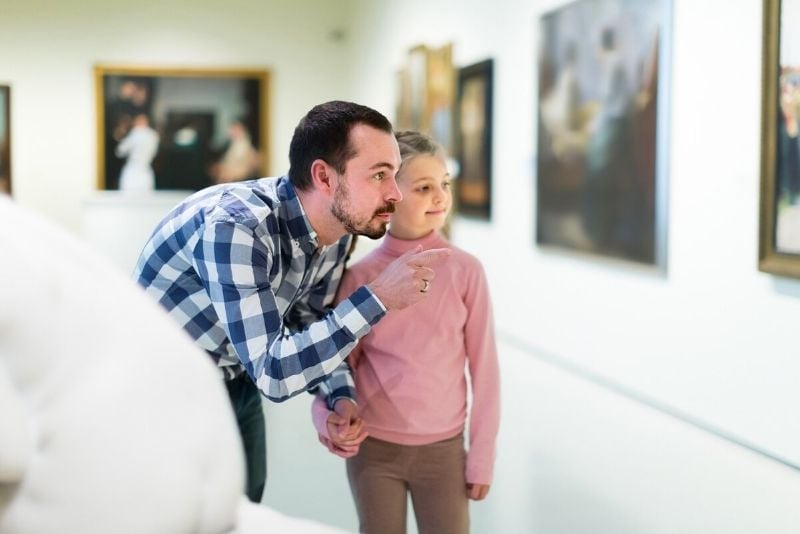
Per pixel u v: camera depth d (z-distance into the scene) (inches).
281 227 83.9
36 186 458.6
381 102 423.8
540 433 187.9
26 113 454.9
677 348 193.0
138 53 463.8
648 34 200.1
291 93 479.5
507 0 282.0
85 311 28.0
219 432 29.5
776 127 155.3
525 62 271.4
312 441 193.9
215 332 88.0
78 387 27.1
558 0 247.8
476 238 313.6
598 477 159.6
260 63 475.8
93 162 463.2
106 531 26.7
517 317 281.9
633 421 191.5
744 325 170.1
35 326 27.0
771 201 156.9
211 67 470.3
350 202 80.7
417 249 80.0
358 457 97.7
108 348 27.9
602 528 137.0
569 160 240.2
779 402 160.9
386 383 95.0
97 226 152.4
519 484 159.6
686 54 187.0
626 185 210.8
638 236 205.8
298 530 32.3
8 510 26.7
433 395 94.8
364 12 447.8
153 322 29.8
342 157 79.9
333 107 81.7
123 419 27.2
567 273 246.5
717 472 157.0
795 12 150.9
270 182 87.3
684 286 189.6
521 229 276.8
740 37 169.3
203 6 467.8
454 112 325.4
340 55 482.9
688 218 187.5
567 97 240.8
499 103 291.0
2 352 26.7
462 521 96.7
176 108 468.4
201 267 80.2
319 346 76.0
